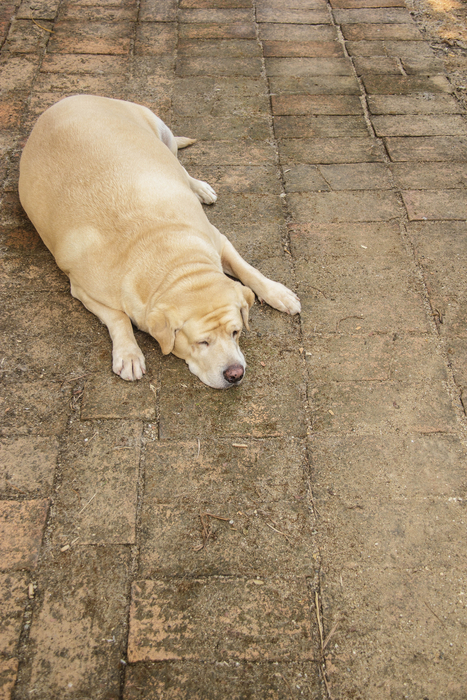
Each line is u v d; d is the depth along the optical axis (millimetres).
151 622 1794
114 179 2502
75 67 4242
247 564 1934
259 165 3568
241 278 2807
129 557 1937
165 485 2123
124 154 2588
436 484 2160
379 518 2059
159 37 4613
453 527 2041
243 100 4062
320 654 1747
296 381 2479
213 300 2242
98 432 2273
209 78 4242
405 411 2385
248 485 2135
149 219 2463
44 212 2619
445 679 1705
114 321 2516
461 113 4004
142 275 2373
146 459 2197
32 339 2584
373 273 2951
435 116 3969
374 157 3648
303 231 3166
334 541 1998
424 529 2035
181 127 3807
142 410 2354
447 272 2963
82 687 1662
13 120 3738
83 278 2490
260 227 3176
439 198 3377
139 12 4879
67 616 1796
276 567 1930
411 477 2178
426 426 2336
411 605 1854
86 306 2625
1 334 2592
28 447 2213
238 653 1741
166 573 1903
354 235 3150
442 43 4684
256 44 4598
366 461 2219
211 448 2240
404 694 1676
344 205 3328
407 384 2479
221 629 1787
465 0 5195
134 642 1751
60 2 4914
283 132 3816
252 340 2631
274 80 4250
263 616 1819
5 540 1956
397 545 1992
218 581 1890
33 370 2471
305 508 2080
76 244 2447
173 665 1712
